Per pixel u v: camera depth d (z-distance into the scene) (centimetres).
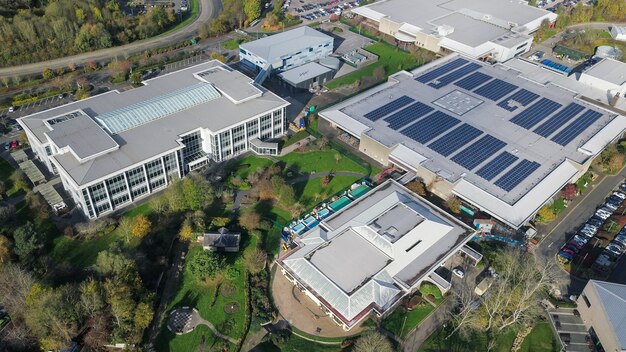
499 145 16038
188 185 13675
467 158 15425
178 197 13588
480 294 12069
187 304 11575
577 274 12888
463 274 12606
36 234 12219
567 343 11188
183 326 11100
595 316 11131
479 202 13862
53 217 13712
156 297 11581
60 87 19538
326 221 13200
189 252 12912
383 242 12188
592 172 16262
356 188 15125
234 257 12788
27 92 19275
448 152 15662
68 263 12131
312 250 12225
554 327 11556
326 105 19500
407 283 11581
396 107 17912
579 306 11925
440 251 12475
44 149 14625
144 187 14550
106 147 13875
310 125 18225
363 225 12644
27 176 15012
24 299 10756
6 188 14638
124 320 10388
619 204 15150
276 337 10831
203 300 11694
